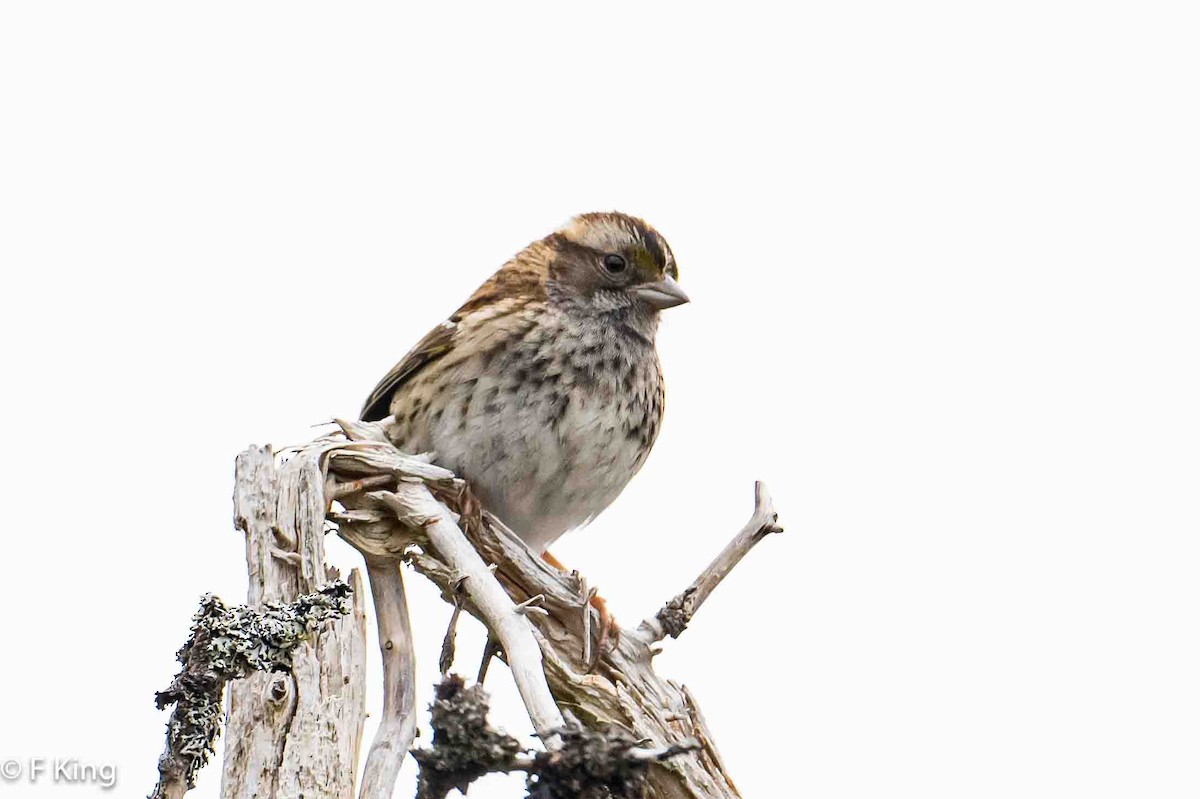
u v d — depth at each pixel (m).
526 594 11.04
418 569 10.38
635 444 13.40
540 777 7.30
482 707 7.39
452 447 12.70
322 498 10.02
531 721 8.83
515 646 9.29
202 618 8.12
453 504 10.91
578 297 13.36
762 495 11.16
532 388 12.78
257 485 10.05
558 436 12.80
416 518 10.27
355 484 10.47
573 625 11.03
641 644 10.87
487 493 12.85
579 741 7.30
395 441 12.92
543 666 10.36
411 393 12.92
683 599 10.98
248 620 8.09
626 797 7.27
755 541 11.04
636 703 10.62
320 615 8.19
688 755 10.46
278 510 9.96
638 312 13.50
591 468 13.04
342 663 9.02
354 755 8.84
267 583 9.73
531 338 12.90
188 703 7.86
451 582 10.15
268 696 8.67
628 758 7.27
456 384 12.75
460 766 7.31
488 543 10.97
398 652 10.14
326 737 8.69
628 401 13.23
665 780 10.43
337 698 8.85
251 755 8.58
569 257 13.50
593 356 13.10
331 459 10.49
